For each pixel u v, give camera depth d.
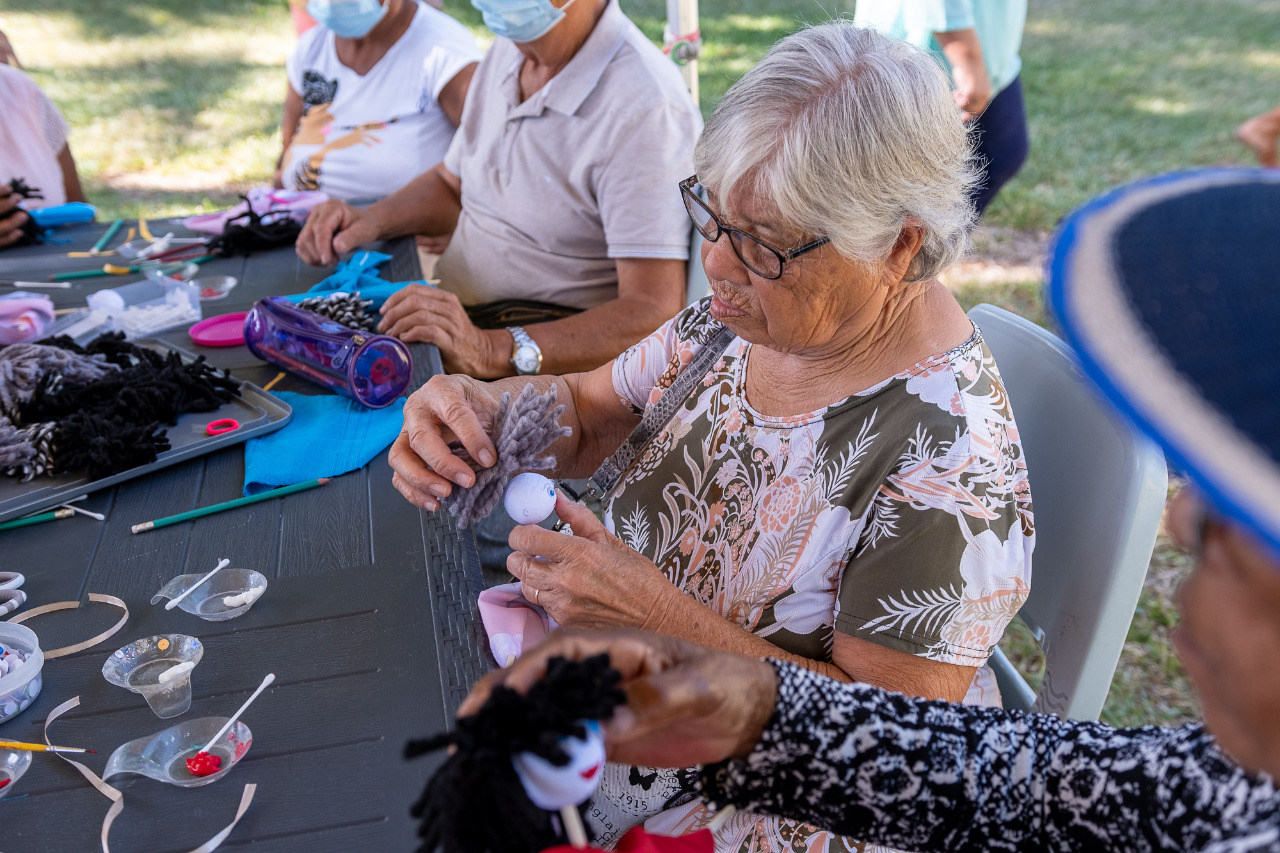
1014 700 1.40
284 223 2.24
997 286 4.01
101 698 0.99
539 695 0.59
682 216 2.02
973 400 1.10
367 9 2.52
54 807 0.87
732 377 1.32
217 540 1.23
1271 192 0.47
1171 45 7.72
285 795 0.87
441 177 2.44
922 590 1.05
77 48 7.82
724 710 0.71
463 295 2.37
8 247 2.24
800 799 0.77
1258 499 0.36
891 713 0.78
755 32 7.75
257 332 1.64
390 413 1.51
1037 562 1.26
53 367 1.48
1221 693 0.50
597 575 1.11
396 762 0.90
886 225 1.05
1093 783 0.76
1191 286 0.43
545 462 1.19
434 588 1.13
